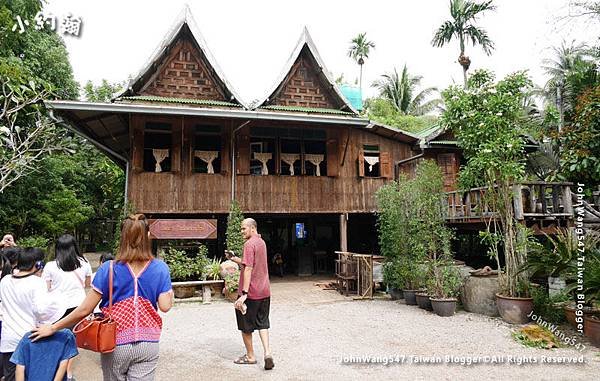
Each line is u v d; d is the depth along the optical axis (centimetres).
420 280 927
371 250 1631
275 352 575
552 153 1667
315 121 1123
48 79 1367
